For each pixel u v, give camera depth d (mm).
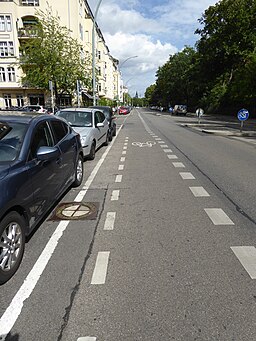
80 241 3734
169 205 5004
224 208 4859
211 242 3701
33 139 3889
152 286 2822
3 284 2873
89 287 2811
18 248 3139
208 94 48656
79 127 9383
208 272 3053
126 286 2822
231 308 2529
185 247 3574
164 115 51156
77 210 4781
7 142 3625
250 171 7516
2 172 3035
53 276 2992
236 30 38812
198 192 5707
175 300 2627
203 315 2445
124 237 3840
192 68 53938
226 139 14875
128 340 2193
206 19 41844
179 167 8000
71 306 2555
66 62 24938
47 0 38000
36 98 41312
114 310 2502
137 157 9625
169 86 71562
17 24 38188
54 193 4414
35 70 24938
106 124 12547
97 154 10273
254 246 3604
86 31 46906
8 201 2877
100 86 58906
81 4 42469
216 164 8430
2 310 2510
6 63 38562
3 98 40969
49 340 2197
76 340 2195
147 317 2422
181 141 13992
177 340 2193
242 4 38000
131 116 46719
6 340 2197
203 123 27406
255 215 4570
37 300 2635
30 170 3469
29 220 3408
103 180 6664
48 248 3557
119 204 5062
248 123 27703
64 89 27266
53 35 24625
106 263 3225
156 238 3811
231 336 2232
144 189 5926
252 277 2973
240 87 32969
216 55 41750
